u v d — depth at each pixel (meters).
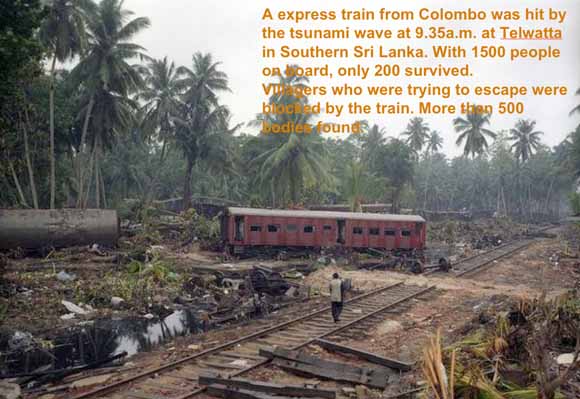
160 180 67.25
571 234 47.94
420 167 88.31
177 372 9.30
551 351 8.30
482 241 39.62
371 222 28.33
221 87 47.47
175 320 15.34
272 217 27.14
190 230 34.41
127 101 38.03
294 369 9.26
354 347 11.30
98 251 24.92
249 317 15.30
